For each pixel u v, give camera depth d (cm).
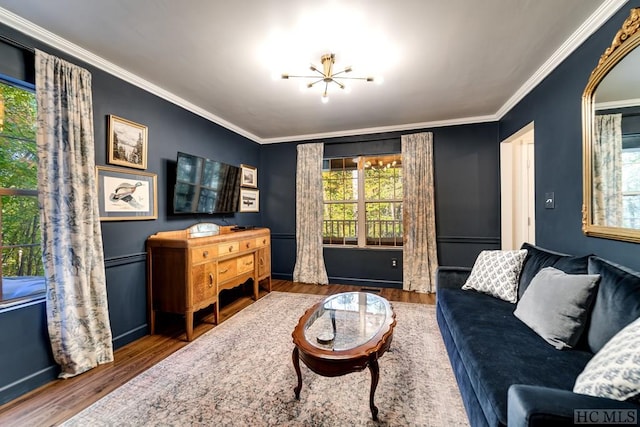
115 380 193
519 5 169
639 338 92
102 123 234
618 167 164
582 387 95
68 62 204
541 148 258
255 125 417
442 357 220
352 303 242
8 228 191
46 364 192
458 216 401
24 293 196
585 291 147
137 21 182
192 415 158
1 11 171
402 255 427
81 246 204
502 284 223
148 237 274
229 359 219
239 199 426
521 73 256
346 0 163
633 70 152
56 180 193
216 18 179
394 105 337
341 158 471
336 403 168
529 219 368
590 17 180
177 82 271
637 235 149
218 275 294
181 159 293
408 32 195
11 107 193
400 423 151
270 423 152
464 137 396
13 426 152
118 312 244
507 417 100
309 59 230
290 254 485
